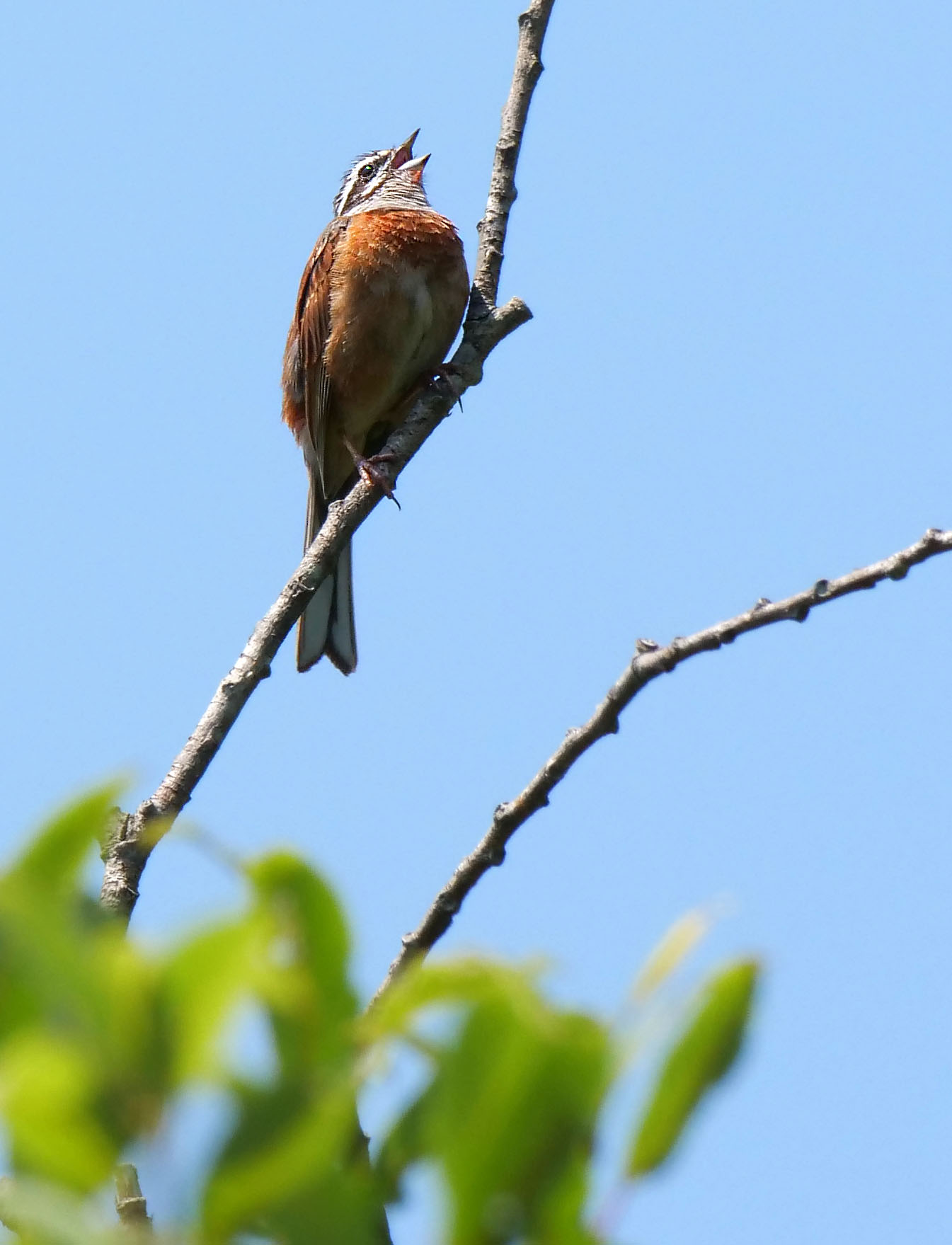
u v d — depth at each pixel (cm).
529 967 283
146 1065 250
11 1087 246
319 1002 311
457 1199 281
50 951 250
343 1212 292
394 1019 280
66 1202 257
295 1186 271
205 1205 255
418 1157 325
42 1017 252
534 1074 278
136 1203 477
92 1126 255
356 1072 285
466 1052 279
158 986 250
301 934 317
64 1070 248
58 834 273
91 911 276
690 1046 276
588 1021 280
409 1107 331
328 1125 262
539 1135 280
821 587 728
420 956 725
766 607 731
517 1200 282
